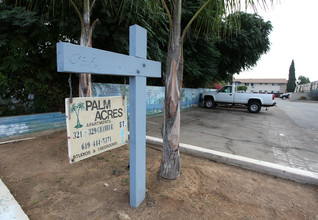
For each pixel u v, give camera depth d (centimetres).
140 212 196
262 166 296
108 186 243
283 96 4125
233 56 1392
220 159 333
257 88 6341
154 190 235
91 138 214
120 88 665
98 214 191
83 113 202
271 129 686
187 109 1245
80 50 131
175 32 225
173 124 244
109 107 235
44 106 523
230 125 735
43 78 479
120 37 549
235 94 1218
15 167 289
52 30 493
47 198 215
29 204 204
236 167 315
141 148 202
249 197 229
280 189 252
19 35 449
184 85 1345
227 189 244
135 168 195
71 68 125
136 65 181
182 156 356
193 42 945
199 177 270
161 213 195
